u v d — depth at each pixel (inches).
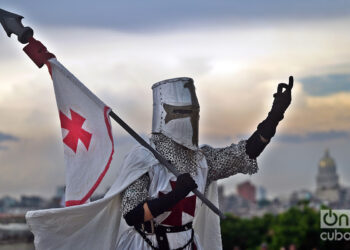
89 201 286.7
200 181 290.8
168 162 278.8
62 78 283.7
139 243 285.6
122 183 278.5
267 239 1253.1
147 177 282.4
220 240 306.5
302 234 1000.2
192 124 285.4
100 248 284.7
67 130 282.2
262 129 296.5
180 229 286.8
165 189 280.7
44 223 279.4
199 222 306.2
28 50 284.8
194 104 286.2
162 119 286.0
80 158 279.6
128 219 274.7
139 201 276.4
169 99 285.4
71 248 282.7
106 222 285.1
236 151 297.4
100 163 278.1
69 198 277.7
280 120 296.4
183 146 287.6
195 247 291.7
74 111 282.7
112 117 281.0
